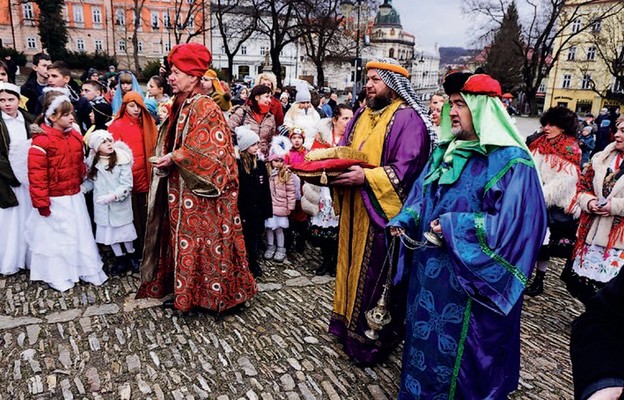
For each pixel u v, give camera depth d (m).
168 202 3.31
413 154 2.69
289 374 2.83
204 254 3.29
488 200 2.00
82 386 2.63
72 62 34.94
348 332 2.96
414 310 2.24
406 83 2.84
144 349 3.02
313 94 9.05
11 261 3.98
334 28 26.58
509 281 1.91
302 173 2.65
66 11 44.56
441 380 2.14
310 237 4.49
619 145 3.34
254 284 3.57
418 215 2.36
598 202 3.37
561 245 4.10
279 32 27.12
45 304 3.55
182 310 3.29
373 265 2.81
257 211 4.14
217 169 3.11
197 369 2.83
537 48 32.81
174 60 3.13
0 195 3.82
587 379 1.09
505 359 2.11
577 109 41.50
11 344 3.00
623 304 1.12
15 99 3.97
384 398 2.65
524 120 30.08
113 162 3.89
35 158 3.53
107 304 3.59
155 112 5.59
